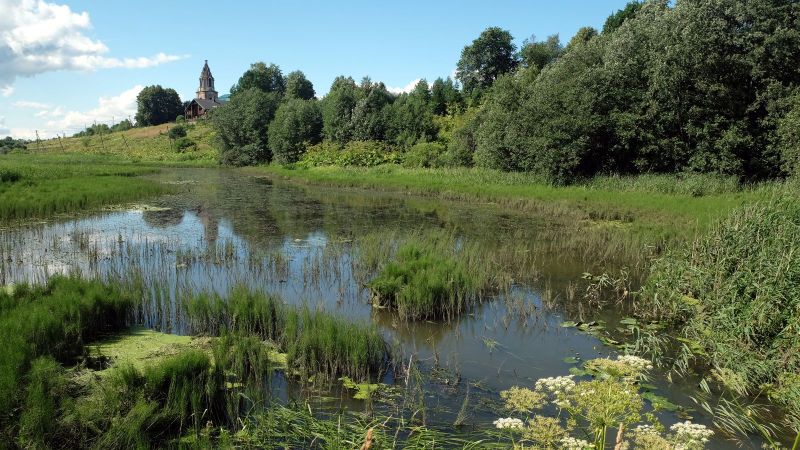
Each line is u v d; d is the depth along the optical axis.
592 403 3.65
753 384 6.76
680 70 25.61
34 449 4.69
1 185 23.78
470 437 5.42
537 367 7.34
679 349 8.04
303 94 84.31
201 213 20.98
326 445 5.15
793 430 5.79
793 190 13.20
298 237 16.12
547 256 13.95
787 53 24.41
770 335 7.40
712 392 6.71
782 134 23.55
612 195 23.14
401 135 50.94
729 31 25.91
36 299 7.89
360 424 5.58
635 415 3.62
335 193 29.38
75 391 5.69
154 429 5.31
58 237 15.33
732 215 10.85
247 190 30.59
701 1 25.92
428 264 10.77
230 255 13.08
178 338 7.77
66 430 5.00
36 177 27.92
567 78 28.83
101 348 7.28
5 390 5.07
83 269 11.62
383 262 12.09
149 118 100.94
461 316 9.45
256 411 5.80
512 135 31.06
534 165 29.38
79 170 37.59
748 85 25.97
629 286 11.05
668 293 9.41
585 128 26.97
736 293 8.20
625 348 7.94
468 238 16.09
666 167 27.88
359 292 10.55
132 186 26.94
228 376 6.43
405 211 22.17
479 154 36.84
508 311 9.54
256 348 6.93
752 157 26.02
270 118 56.62
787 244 8.62
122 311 8.24
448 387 6.63
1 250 12.10
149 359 6.86
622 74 27.84
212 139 65.19
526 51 60.69
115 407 5.29
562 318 9.38
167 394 5.73
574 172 28.95
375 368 7.16
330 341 7.04
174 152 67.38
